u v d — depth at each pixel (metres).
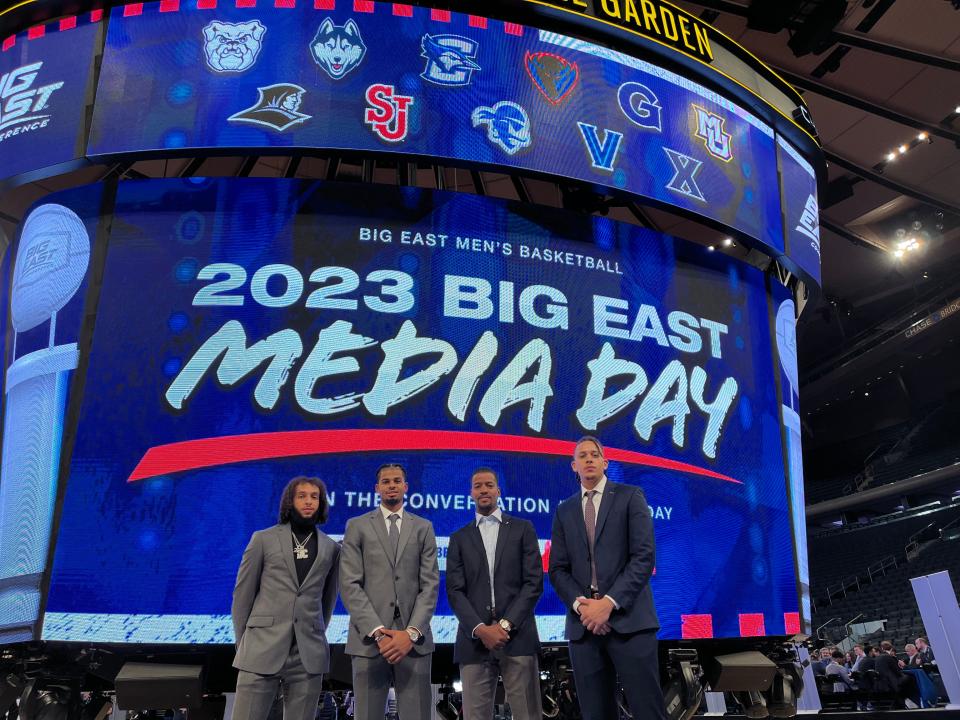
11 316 7.47
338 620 6.54
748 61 9.70
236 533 6.60
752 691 7.73
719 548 7.88
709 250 8.97
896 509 31.45
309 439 6.92
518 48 8.25
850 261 26.30
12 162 7.51
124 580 6.42
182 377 6.96
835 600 31.77
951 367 31.52
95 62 7.68
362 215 7.67
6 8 8.02
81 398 6.86
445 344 7.45
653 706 4.48
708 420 8.26
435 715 7.29
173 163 11.88
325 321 7.26
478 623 5.12
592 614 4.50
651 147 8.52
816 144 10.23
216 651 6.67
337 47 7.77
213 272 7.28
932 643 10.45
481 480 5.60
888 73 17.14
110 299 7.16
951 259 25.73
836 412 35.66
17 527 6.62
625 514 4.89
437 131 7.69
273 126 7.41
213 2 7.84
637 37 8.66
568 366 7.76
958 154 19.89
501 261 7.87
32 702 6.17
